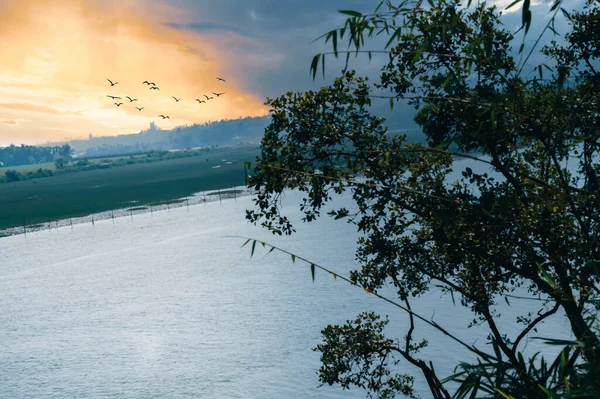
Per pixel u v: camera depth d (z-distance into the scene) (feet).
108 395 114.01
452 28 25.35
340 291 176.65
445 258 35.99
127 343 146.20
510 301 139.64
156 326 158.61
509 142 28.07
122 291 201.46
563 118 24.97
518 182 28.86
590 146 26.03
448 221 26.86
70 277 228.22
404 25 15.40
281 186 33.68
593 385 10.35
